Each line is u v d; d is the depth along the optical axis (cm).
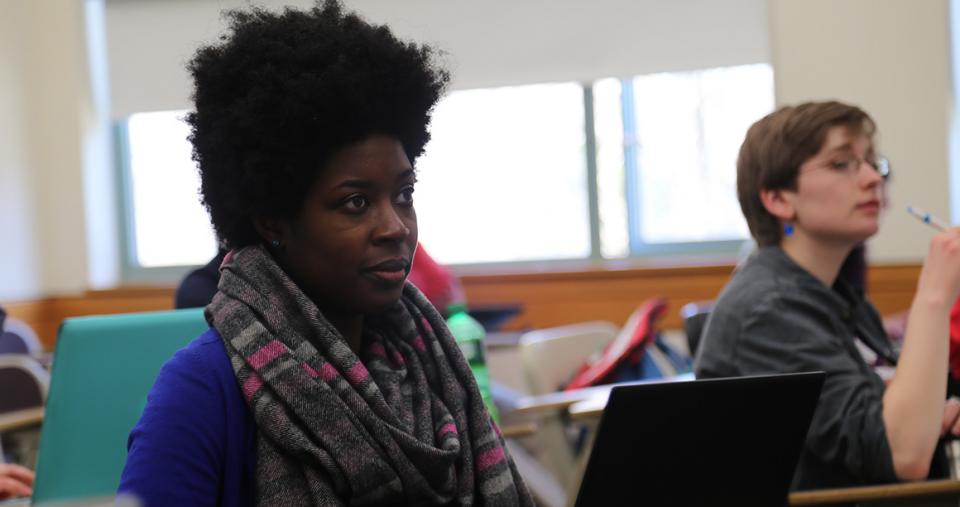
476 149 916
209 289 421
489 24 880
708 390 250
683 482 254
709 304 831
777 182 355
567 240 909
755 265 362
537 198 911
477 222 920
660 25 855
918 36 802
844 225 347
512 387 854
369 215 209
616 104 897
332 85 202
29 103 940
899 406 326
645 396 243
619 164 900
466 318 474
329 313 217
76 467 317
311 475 198
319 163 205
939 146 798
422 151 229
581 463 530
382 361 220
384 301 210
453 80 243
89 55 950
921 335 332
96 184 955
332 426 199
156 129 965
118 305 930
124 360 326
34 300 923
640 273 848
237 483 202
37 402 539
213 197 217
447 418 219
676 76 887
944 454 348
